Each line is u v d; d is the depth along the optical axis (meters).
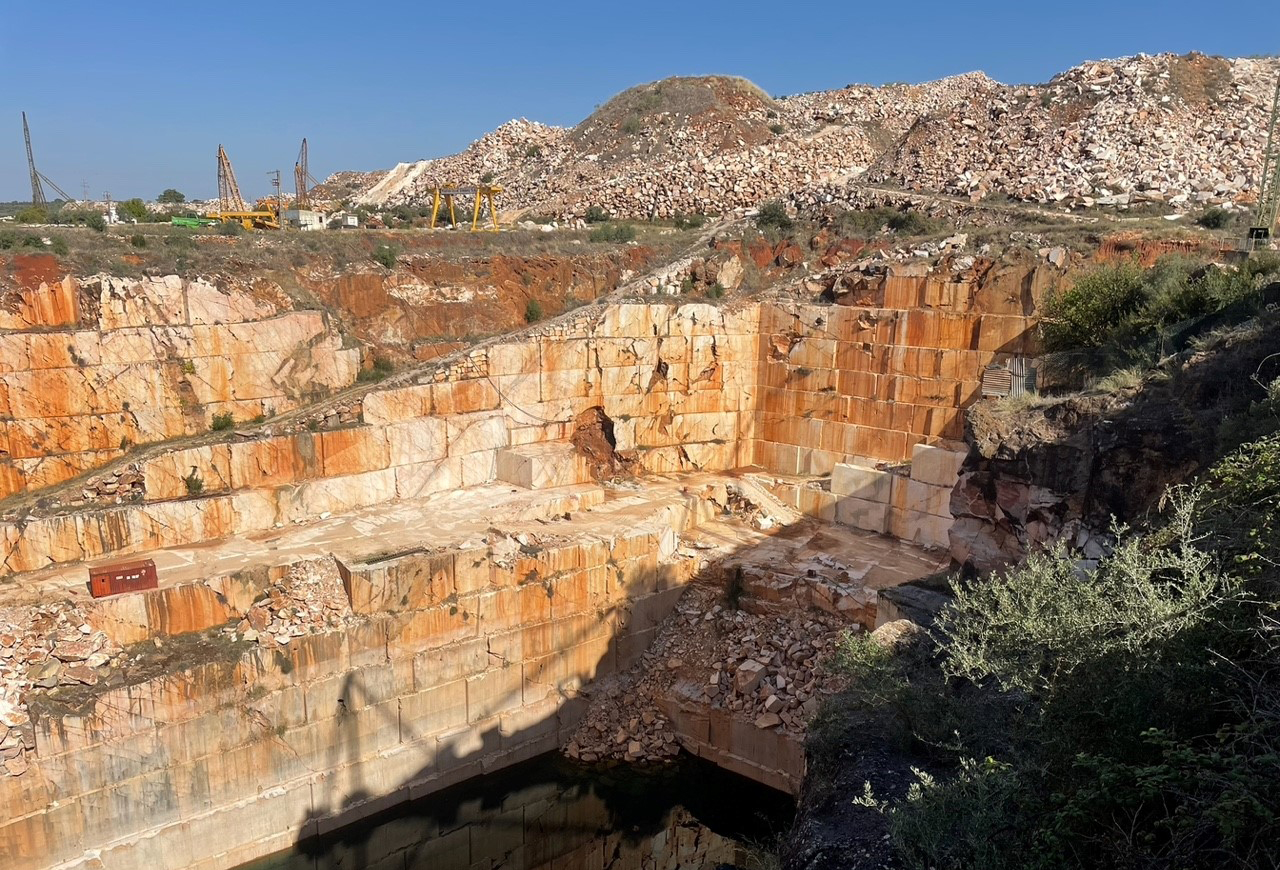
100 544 21.03
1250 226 28.06
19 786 16.25
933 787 9.87
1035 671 10.55
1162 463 17.61
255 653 18.91
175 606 19.06
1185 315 22.77
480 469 28.55
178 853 18.16
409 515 25.36
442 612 21.45
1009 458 20.09
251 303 26.52
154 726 17.73
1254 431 14.64
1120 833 7.80
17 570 19.91
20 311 22.36
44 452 22.56
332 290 29.08
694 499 29.44
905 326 29.67
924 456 27.56
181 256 26.08
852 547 27.56
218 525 22.98
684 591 26.39
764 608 25.08
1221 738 7.91
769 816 21.31
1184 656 9.19
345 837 20.33
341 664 20.05
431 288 31.42
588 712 24.23
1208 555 10.27
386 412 26.41
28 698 16.81
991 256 29.41
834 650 22.53
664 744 23.33
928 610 21.06
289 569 20.75
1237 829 6.93
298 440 24.53
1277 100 27.17
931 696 13.02
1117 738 8.89
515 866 21.33
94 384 23.19
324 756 19.98
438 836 21.69
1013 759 10.47
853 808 11.44
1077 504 18.97
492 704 22.58
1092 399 19.67
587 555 23.97
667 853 21.02
